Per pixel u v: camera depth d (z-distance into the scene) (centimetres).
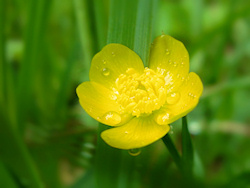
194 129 11
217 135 11
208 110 11
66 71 11
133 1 8
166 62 8
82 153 9
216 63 12
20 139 9
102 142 8
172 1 17
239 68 14
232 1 12
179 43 8
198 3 13
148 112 8
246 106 13
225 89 11
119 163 8
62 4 15
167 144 7
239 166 11
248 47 13
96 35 10
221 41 12
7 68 9
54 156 10
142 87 8
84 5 10
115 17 8
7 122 8
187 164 7
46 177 10
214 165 12
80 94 8
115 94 8
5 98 9
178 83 8
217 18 15
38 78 11
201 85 7
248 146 11
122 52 8
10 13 12
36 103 12
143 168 9
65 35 15
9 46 13
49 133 11
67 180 12
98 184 8
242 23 14
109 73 8
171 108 8
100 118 8
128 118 8
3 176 8
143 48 8
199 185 8
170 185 9
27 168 9
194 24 13
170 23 14
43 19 10
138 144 7
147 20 8
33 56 10
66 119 11
